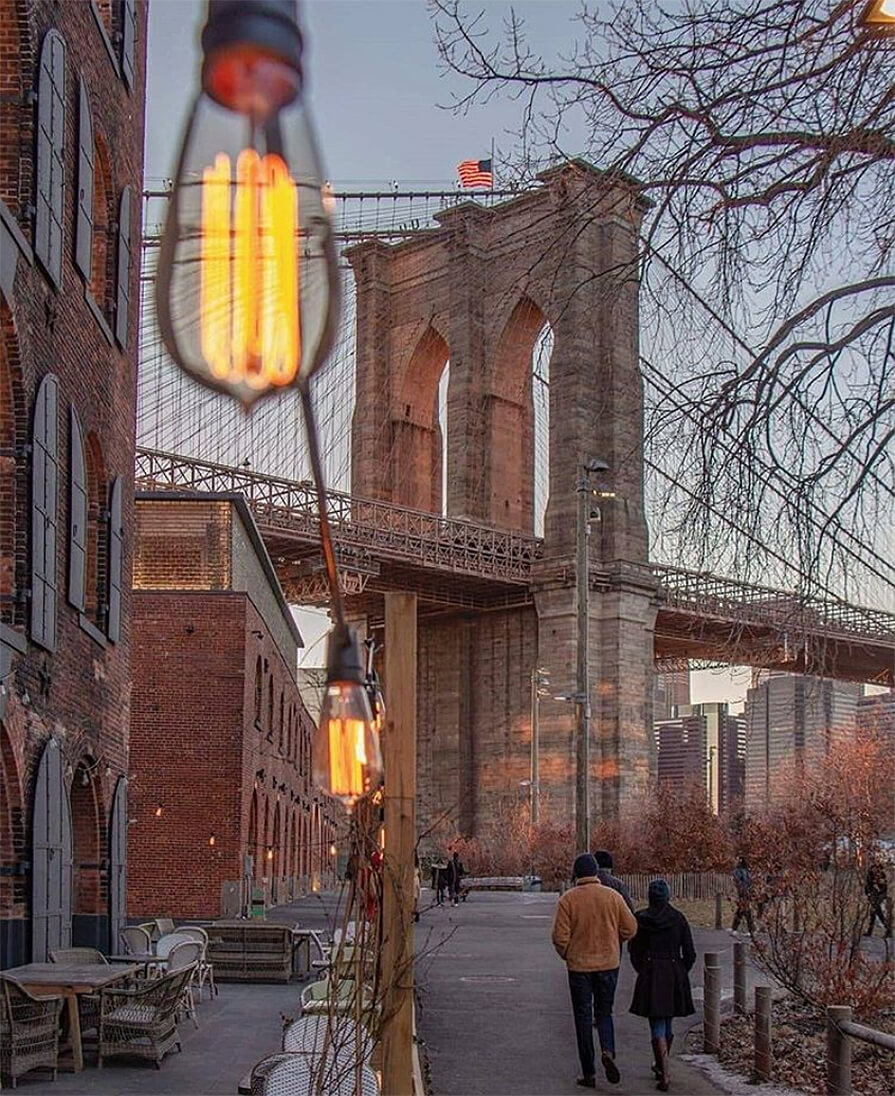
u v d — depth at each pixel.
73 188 17.28
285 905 46.47
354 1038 8.48
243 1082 11.43
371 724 3.91
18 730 14.70
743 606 9.53
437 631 91.44
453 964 24.50
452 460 90.62
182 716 34.56
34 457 14.85
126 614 21.16
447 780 88.69
